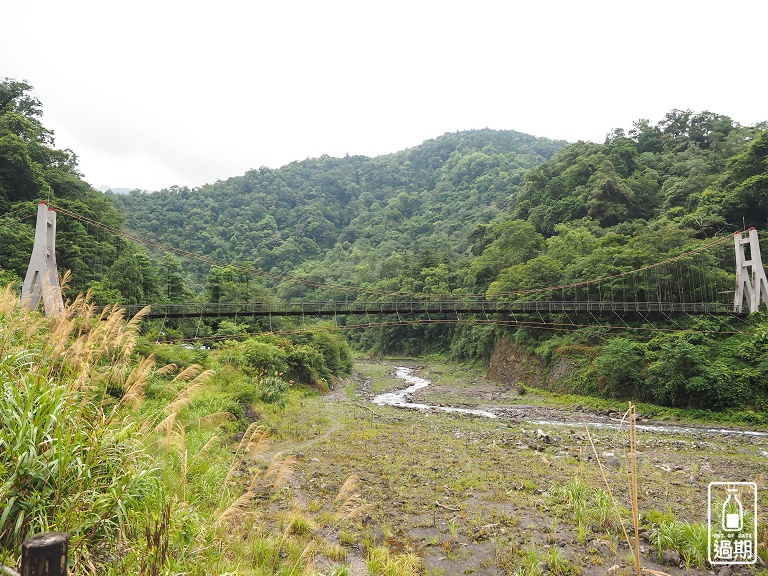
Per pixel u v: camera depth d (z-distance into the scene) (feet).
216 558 16.44
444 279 226.17
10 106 156.97
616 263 137.08
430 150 620.08
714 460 57.26
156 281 153.17
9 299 22.34
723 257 142.41
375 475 44.32
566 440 65.57
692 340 110.32
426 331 224.33
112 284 113.80
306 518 30.53
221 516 17.20
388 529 31.09
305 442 58.39
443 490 40.32
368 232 446.60
